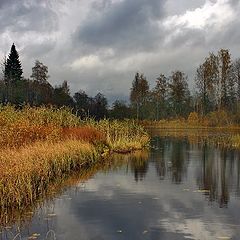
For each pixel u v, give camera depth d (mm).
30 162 13812
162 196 13039
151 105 89250
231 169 19422
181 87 86938
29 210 11195
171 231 9242
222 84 75812
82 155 20094
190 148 31234
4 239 8766
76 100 73562
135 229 9406
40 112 24156
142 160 23078
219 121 74688
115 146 27625
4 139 17438
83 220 10172
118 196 13008
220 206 11680
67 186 14695
